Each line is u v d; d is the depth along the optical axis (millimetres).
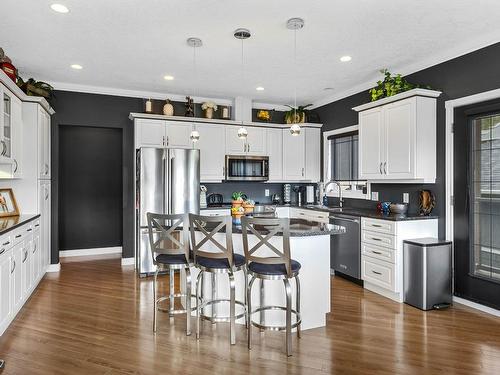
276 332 2996
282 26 3176
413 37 3428
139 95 5473
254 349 2678
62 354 2586
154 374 2324
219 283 3221
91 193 6117
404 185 4410
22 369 2377
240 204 3299
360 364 2459
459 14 2967
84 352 2617
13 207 3975
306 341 2816
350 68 4348
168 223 4715
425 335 2936
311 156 6039
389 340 2840
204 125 5547
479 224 3580
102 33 3322
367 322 3215
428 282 3521
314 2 2756
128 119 5430
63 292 4039
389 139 4176
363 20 3062
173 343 2768
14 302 3137
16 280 3191
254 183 6336
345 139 5594
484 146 3541
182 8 2855
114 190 6277
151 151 4805
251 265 2732
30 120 4148
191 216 2852
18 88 3703
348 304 3709
